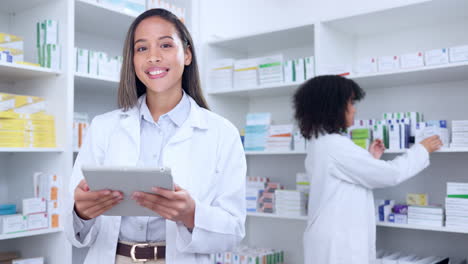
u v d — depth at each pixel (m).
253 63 3.21
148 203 1.11
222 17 3.61
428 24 2.90
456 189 2.41
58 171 2.41
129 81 1.35
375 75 2.66
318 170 2.39
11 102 2.28
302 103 2.50
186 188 1.25
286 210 2.96
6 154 2.68
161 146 1.30
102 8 2.58
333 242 2.25
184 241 1.20
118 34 3.12
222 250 1.26
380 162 2.29
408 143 2.64
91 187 1.10
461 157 2.79
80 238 1.27
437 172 2.86
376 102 3.10
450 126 2.81
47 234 2.46
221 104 3.47
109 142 1.32
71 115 2.41
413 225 2.51
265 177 3.52
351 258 2.23
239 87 3.28
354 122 2.82
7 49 2.24
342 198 2.31
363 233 2.29
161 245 1.23
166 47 1.27
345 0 3.26
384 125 2.68
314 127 2.44
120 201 1.14
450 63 2.44
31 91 2.58
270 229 3.54
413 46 2.96
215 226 1.20
